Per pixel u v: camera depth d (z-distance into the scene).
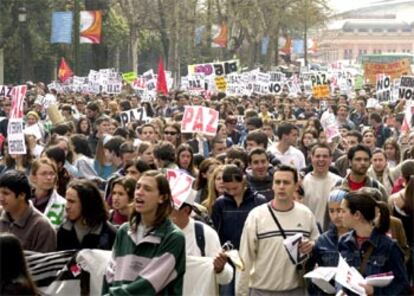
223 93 82.81
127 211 22.91
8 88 77.81
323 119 51.41
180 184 21.38
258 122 45.59
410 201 23.47
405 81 58.78
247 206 24.62
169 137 39.66
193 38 167.38
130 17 152.00
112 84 87.38
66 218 20.66
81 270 19.88
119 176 25.55
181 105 71.50
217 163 28.09
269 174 27.66
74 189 20.34
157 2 155.75
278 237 22.22
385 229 19.36
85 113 61.06
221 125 43.28
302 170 32.34
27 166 31.88
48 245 20.31
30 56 146.00
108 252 19.98
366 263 19.23
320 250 20.78
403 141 42.88
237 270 22.05
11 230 20.44
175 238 17.42
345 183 27.11
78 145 32.31
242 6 164.12
